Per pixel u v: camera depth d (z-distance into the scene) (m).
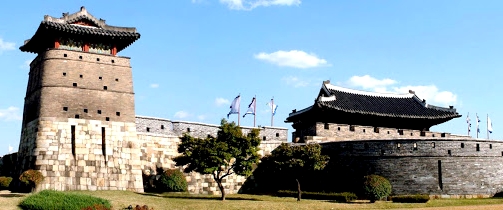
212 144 56.97
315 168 62.97
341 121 79.69
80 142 61.03
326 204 55.22
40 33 63.62
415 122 83.69
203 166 56.25
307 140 74.44
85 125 61.81
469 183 62.81
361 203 57.22
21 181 56.06
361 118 80.06
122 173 62.59
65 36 63.88
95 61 64.44
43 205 46.44
